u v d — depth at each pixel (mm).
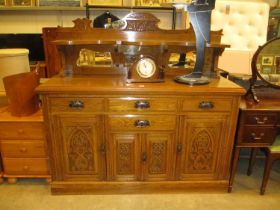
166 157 1686
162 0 3104
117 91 1468
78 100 1504
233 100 1546
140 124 1576
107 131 1593
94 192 1765
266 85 1745
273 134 1637
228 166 1732
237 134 1647
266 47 1643
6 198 1719
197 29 1551
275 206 1693
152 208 1650
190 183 1764
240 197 1772
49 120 1550
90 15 3281
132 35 1703
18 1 3143
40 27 3393
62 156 1655
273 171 2102
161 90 1476
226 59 2133
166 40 1706
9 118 1702
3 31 3393
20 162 1799
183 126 1600
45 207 1643
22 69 1930
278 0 2941
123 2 3184
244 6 2693
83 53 1776
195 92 1489
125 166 1701
